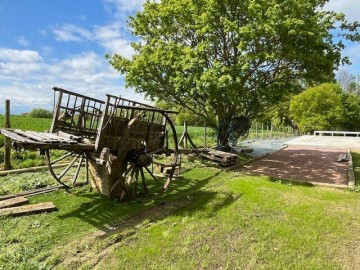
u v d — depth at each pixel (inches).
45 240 217.9
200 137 961.5
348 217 271.0
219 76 456.1
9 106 408.2
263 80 561.3
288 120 1935.3
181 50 499.8
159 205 304.2
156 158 558.3
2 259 189.8
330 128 1635.1
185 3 534.0
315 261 197.3
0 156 439.8
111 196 315.0
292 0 443.5
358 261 198.4
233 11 504.7
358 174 465.7
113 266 188.5
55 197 313.3
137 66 538.9
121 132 307.1
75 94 313.6
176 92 537.6
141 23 610.5
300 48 486.9
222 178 428.5
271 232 237.8
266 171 491.8
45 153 306.2
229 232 238.2
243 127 636.1
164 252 206.7
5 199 296.8
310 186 384.8
